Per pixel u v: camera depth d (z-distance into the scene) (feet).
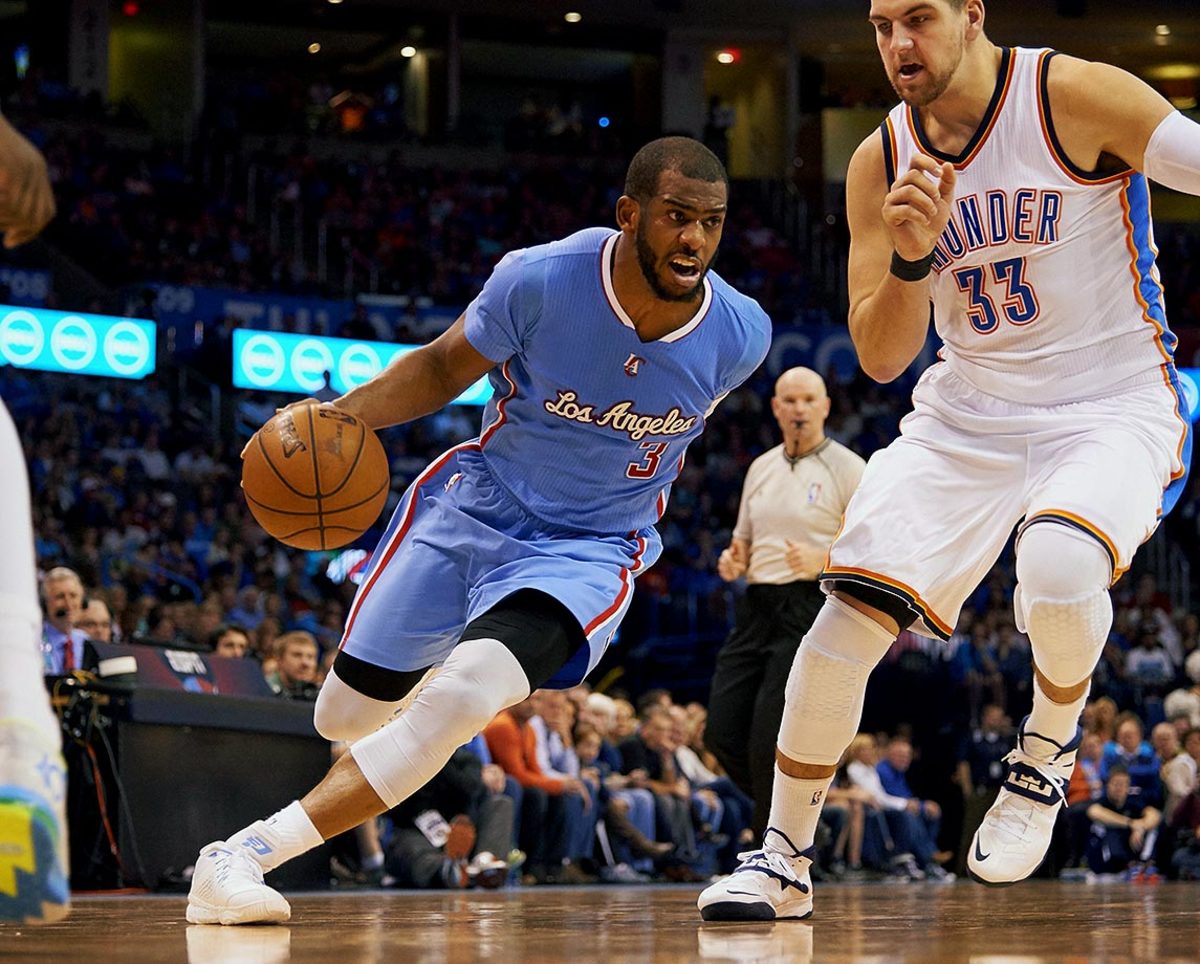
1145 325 9.96
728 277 77.66
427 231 76.89
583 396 10.48
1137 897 15.46
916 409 10.51
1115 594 60.18
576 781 28.96
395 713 11.33
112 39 82.28
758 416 67.62
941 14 9.52
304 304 63.41
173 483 54.49
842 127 87.45
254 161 76.48
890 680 45.14
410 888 24.93
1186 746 38.52
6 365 54.75
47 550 44.78
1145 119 9.39
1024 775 10.44
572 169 84.38
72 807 20.26
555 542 10.85
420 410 10.84
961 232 9.93
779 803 10.48
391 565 11.00
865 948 7.61
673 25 88.07
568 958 7.01
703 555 57.21
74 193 68.90
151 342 58.18
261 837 10.14
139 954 7.28
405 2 85.10
